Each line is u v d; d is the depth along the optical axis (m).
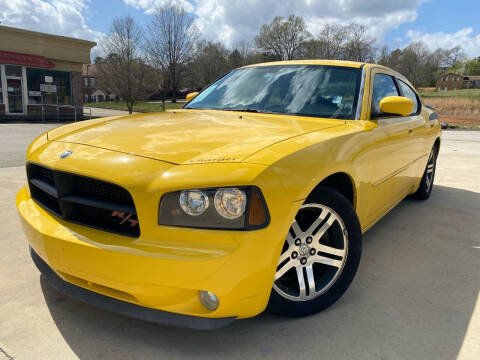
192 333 1.99
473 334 2.03
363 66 3.07
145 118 2.67
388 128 2.87
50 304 2.22
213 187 1.64
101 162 1.83
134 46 33.69
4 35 18.50
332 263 2.18
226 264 1.62
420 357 1.84
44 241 1.88
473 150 9.64
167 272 1.62
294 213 1.80
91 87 73.25
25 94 19.45
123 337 1.95
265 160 1.76
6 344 1.87
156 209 1.67
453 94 65.00
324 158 2.01
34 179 2.22
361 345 1.92
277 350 1.87
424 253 3.12
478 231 3.68
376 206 2.87
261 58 64.88
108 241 1.73
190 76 55.28
